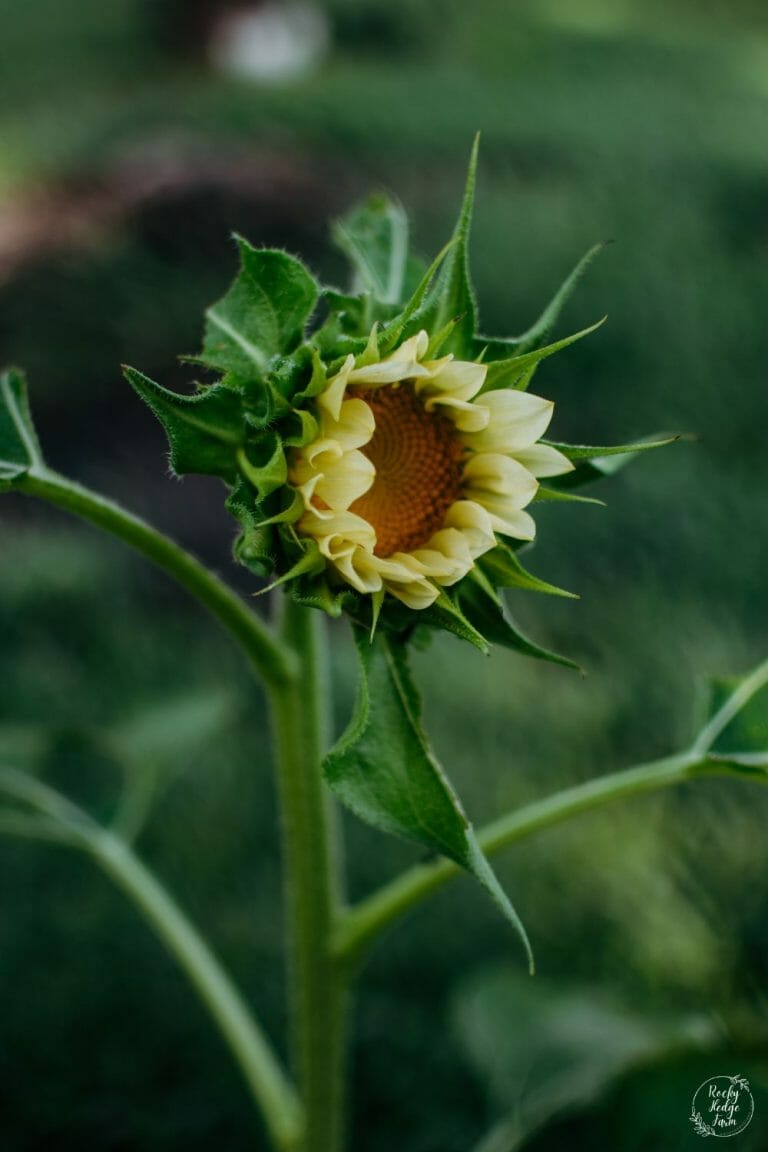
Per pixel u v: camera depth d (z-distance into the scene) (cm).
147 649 137
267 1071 66
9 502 175
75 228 271
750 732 58
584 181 313
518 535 51
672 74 491
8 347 225
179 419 49
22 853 110
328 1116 63
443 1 577
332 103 380
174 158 300
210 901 107
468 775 117
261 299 51
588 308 220
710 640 134
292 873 60
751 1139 71
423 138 349
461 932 102
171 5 538
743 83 477
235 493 50
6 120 398
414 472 52
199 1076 93
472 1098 90
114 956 101
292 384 50
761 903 93
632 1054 75
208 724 83
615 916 101
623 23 591
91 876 109
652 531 153
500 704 126
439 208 288
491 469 52
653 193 295
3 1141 88
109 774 110
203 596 56
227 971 101
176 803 116
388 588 50
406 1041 94
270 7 544
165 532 173
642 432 184
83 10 555
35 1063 93
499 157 338
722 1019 79
